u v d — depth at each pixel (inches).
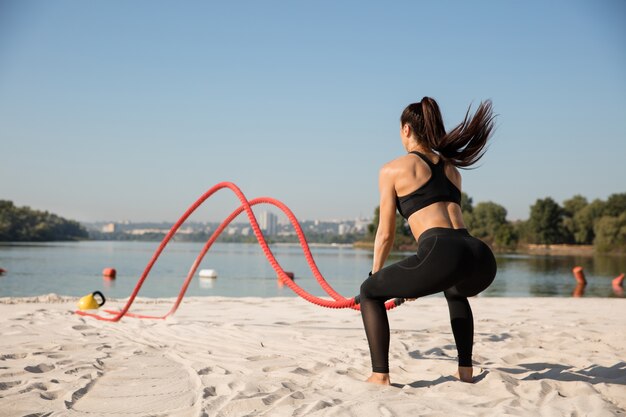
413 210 118.3
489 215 4234.7
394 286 117.3
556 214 3887.8
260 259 1995.6
